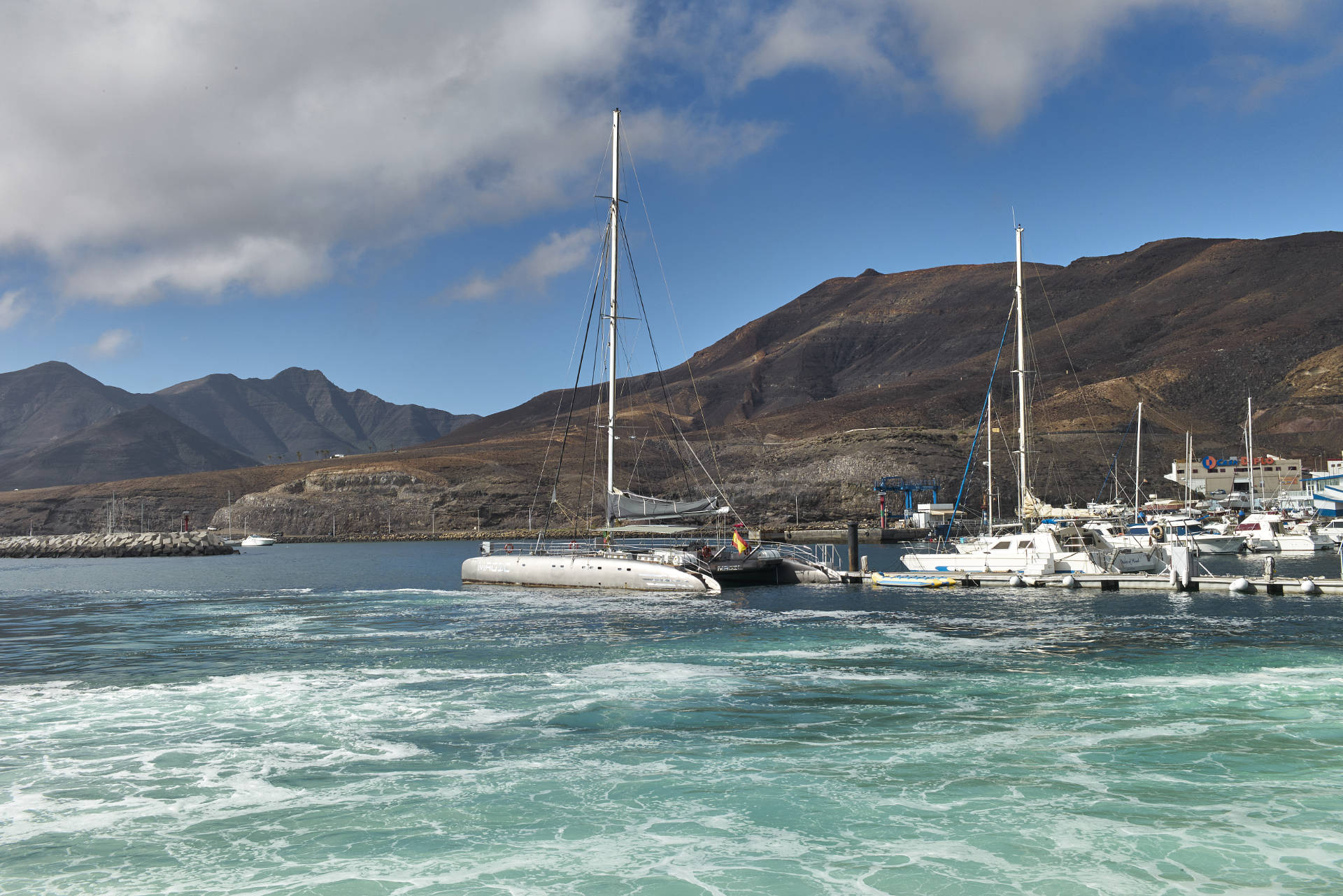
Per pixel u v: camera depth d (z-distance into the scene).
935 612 39.25
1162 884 11.44
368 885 11.61
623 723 19.41
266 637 34.28
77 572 100.31
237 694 22.81
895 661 26.58
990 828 13.26
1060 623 34.88
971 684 23.08
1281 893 11.19
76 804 14.59
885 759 16.59
